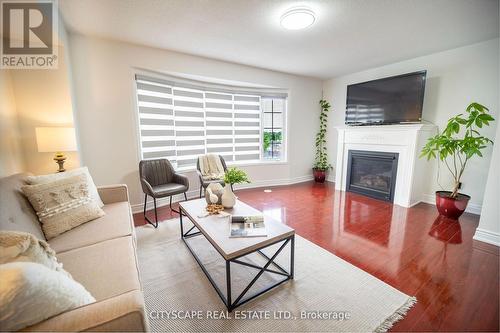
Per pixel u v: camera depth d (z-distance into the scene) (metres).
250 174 4.41
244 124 4.32
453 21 2.29
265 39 2.71
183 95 3.56
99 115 2.72
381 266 1.83
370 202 3.47
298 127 4.69
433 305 1.42
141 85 3.04
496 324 1.27
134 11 2.08
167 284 1.62
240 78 3.73
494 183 2.12
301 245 2.16
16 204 1.33
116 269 1.14
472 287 1.58
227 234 1.52
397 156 3.31
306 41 2.78
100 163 2.79
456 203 2.67
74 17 2.18
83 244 1.38
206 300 1.47
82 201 1.68
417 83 3.14
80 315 0.68
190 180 3.70
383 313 1.36
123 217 1.77
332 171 4.92
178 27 2.40
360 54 3.24
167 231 2.46
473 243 2.18
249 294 1.50
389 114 3.48
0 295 0.58
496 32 2.55
